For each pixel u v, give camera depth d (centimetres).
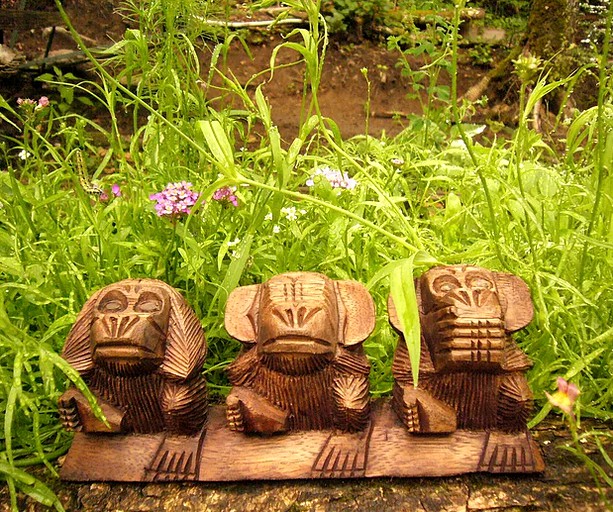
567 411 125
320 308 161
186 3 255
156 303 168
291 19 586
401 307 150
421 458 175
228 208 230
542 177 258
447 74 586
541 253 208
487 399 172
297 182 254
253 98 533
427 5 414
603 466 180
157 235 237
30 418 190
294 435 178
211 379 216
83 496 171
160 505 169
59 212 261
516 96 516
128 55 249
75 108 470
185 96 261
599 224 225
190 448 176
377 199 274
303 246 243
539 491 172
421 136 371
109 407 173
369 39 609
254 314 171
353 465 174
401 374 174
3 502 172
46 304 208
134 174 274
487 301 162
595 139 263
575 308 198
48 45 490
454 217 237
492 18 658
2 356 181
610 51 447
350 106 559
